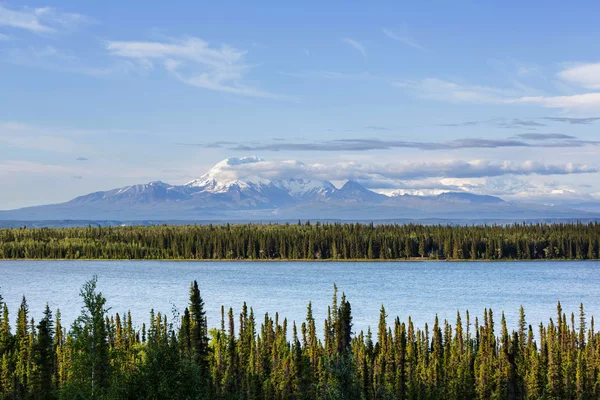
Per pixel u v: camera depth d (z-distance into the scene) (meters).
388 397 124.44
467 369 144.88
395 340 157.62
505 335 169.62
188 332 123.62
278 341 159.75
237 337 183.75
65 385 88.31
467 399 142.38
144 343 135.00
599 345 162.38
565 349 163.00
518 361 153.00
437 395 140.88
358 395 90.00
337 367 90.56
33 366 132.12
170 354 84.19
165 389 79.94
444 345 178.38
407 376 148.00
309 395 132.38
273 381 139.25
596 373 146.62
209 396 103.12
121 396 80.75
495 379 144.62
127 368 93.00
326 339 172.88
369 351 154.62
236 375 140.25
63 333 179.00
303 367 134.25
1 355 153.38
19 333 164.50
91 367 87.56
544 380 145.62
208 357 131.75
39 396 122.62
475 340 193.38
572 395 143.38
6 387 129.38
